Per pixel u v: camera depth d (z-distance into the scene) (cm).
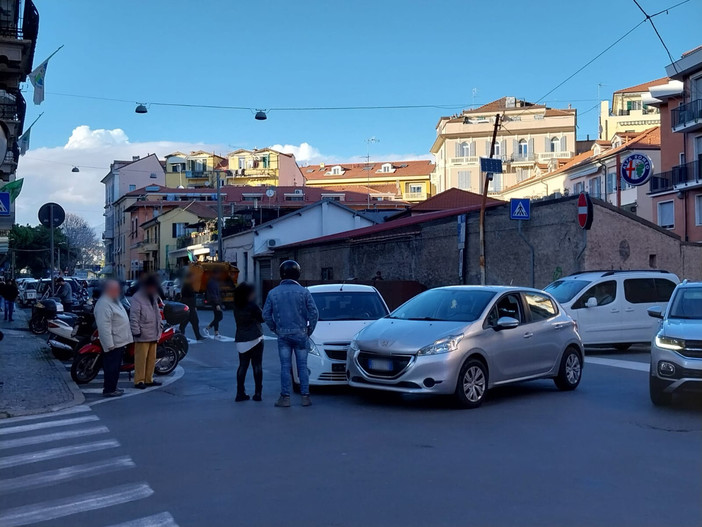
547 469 648
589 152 6081
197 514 538
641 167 3419
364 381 973
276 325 994
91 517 541
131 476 652
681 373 918
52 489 619
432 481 612
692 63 4028
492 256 2744
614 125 7544
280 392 1049
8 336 2208
